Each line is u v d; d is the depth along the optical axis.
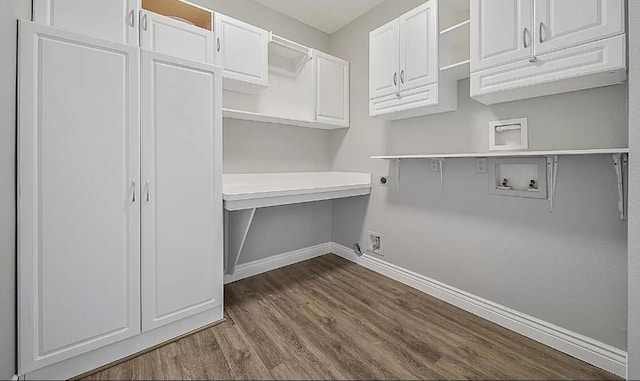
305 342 1.71
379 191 2.79
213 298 1.88
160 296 1.65
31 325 1.30
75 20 1.50
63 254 1.36
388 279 2.66
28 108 1.27
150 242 1.60
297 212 3.13
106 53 1.45
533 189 1.75
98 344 1.47
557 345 1.65
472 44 1.71
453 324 1.91
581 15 1.33
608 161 1.49
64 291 1.37
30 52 1.27
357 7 2.77
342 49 3.13
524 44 1.50
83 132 1.39
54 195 1.33
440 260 2.28
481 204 2.01
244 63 2.29
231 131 2.61
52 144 1.32
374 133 2.81
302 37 3.04
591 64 1.31
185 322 1.77
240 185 2.62
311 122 2.80
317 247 3.31
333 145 3.30
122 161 1.50
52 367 1.36
